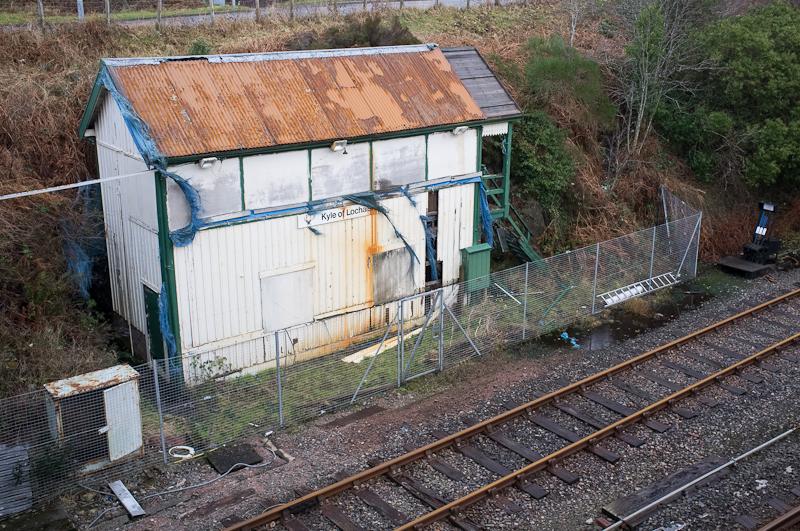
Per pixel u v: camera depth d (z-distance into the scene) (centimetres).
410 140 1727
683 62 2702
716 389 1571
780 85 2558
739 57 2600
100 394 1202
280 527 1105
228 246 1492
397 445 1333
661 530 1110
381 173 1695
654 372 1653
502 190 2041
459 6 3331
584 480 1246
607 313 2016
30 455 1146
